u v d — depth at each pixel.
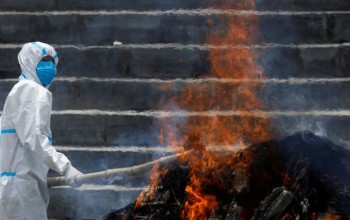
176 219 15.99
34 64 17.00
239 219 15.80
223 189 15.73
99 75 25.91
